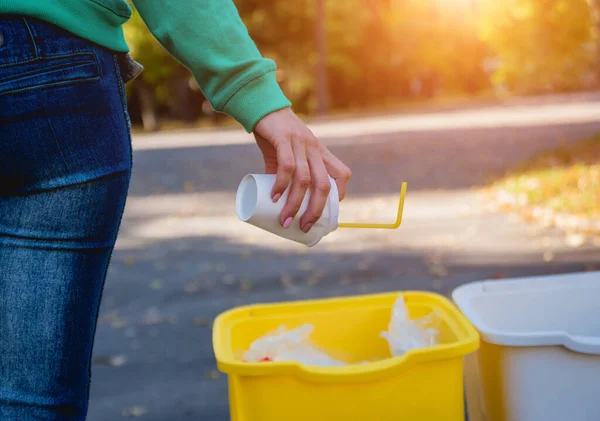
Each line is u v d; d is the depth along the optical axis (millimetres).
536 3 33344
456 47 37031
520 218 7289
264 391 1424
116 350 4148
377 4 34000
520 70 35219
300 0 31781
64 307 1105
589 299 1920
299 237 1291
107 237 1148
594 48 33000
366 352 1799
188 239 7574
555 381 1570
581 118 17422
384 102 35969
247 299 5109
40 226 1092
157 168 14406
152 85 32531
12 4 1026
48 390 1109
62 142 1070
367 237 6895
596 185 7957
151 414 3223
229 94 1240
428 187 9805
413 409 1451
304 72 32031
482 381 1735
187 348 4117
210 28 1232
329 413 1424
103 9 1126
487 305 1873
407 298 1812
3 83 1021
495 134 15523
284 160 1214
